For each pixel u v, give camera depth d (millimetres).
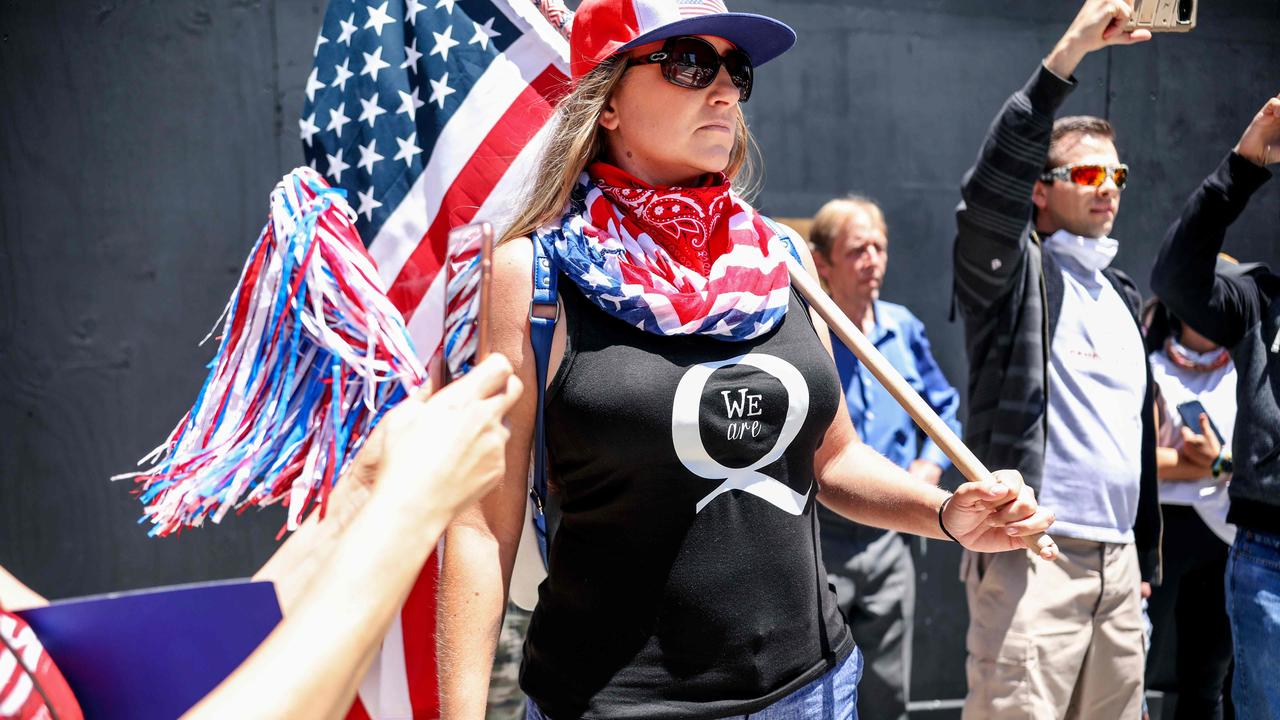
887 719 3559
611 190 1777
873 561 3537
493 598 1648
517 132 2334
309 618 847
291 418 1401
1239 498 2863
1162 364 4023
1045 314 3207
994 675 3180
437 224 2307
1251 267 3006
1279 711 2717
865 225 3727
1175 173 4609
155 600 1002
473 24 2381
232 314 1464
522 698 3354
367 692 1672
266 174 3863
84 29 3695
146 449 3803
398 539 886
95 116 3721
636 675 1629
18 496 3705
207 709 803
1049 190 3412
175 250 3803
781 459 1707
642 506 1640
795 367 1723
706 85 1751
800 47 4246
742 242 1786
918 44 4355
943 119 4406
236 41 3811
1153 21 2867
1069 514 3170
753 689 1654
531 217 1776
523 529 1852
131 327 3781
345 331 1415
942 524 1823
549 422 1679
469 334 1201
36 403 3715
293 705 815
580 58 1837
